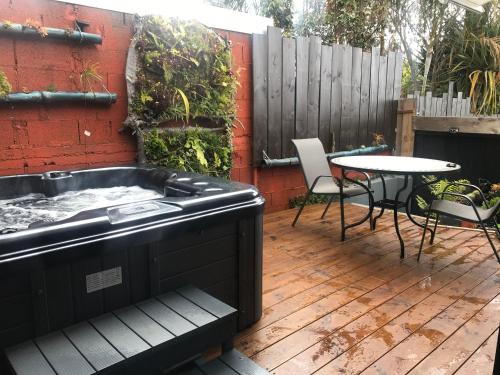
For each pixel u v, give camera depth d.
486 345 1.92
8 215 2.20
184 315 1.51
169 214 1.67
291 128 4.27
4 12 2.46
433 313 2.22
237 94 3.78
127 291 1.59
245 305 2.04
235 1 5.54
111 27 2.89
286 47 4.05
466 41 6.67
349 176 4.94
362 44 6.00
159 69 3.15
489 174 4.50
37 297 1.35
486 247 3.29
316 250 3.21
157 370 1.34
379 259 3.03
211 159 3.56
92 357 1.25
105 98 2.89
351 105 4.84
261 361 1.79
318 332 2.03
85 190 2.72
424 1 6.57
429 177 4.57
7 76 2.51
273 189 4.30
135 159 3.18
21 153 2.63
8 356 1.25
